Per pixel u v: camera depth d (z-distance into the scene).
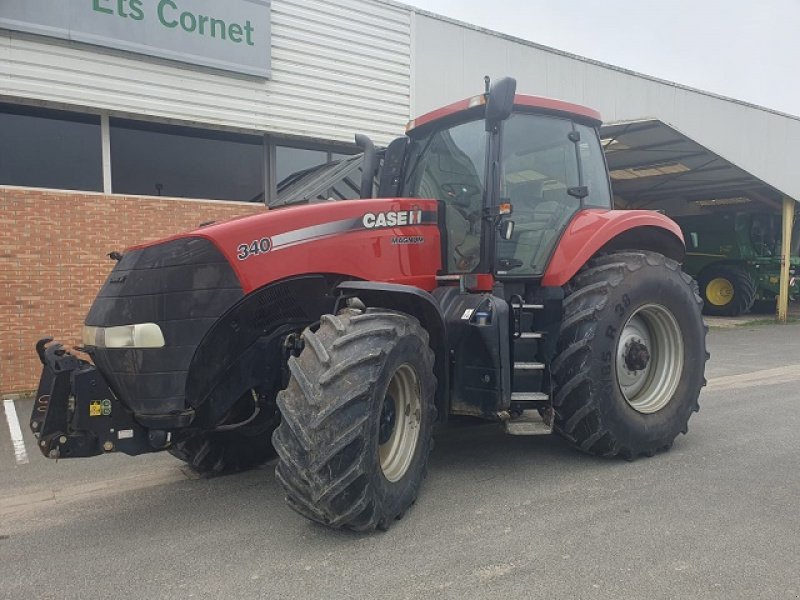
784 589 2.67
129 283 3.30
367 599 2.64
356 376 3.06
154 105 7.98
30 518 3.72
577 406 4.12
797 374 8.09
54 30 7.21
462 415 3.99
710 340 11.92
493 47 11.45
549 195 4.52
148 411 3.22
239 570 2.94
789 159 17.11
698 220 16.84
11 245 7.29
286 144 9.47
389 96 10.16
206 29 8.24
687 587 2.70
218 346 3.38
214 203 8.65
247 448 4.49
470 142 4.38
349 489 3.03
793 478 4.05
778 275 16.36
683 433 4.75
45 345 3.36
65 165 7.75
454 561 2.96
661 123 11.68
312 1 9.27
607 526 3.32
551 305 4.24
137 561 3.07
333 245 3.68
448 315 3.95
